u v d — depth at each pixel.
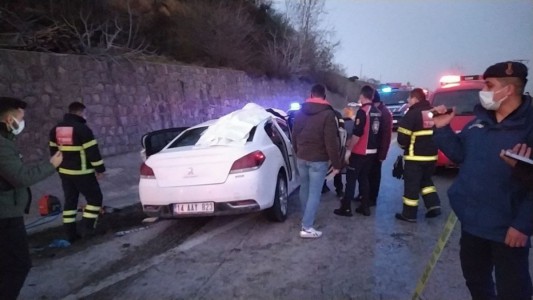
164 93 12.98
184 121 13.88
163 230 5.66
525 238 2.28
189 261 4.49
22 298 3.75
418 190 5.57
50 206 5.95
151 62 12.69
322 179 5.03
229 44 18.42
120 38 13.38
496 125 2.44
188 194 5.02
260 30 22.52
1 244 2.95
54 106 9.11
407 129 5.47
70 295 3.78
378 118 5.84
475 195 2.48
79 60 9.94
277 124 6.38
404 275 3.93
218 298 3.61
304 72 26.48
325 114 4.91
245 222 5.81
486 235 2.46
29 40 9.65
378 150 6.14
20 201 3.02
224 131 5.57
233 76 17.77
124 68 11.38
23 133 8.33
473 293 2.77
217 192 4.96
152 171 5.20
